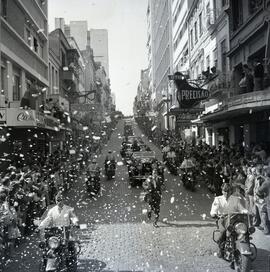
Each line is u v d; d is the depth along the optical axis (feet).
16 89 84.23
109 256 29.71
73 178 76.18
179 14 178.09
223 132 101.30
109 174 83.30
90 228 39.63
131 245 32.89
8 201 31.48
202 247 31.78
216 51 106.93
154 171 42.16
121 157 125.29
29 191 37.73
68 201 57.26
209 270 25.98
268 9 65.98
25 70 89.15
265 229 35.65
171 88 199.21
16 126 65.98
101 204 54.39
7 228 29.60
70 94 156.87
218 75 94.94
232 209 26.50
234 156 62.44
